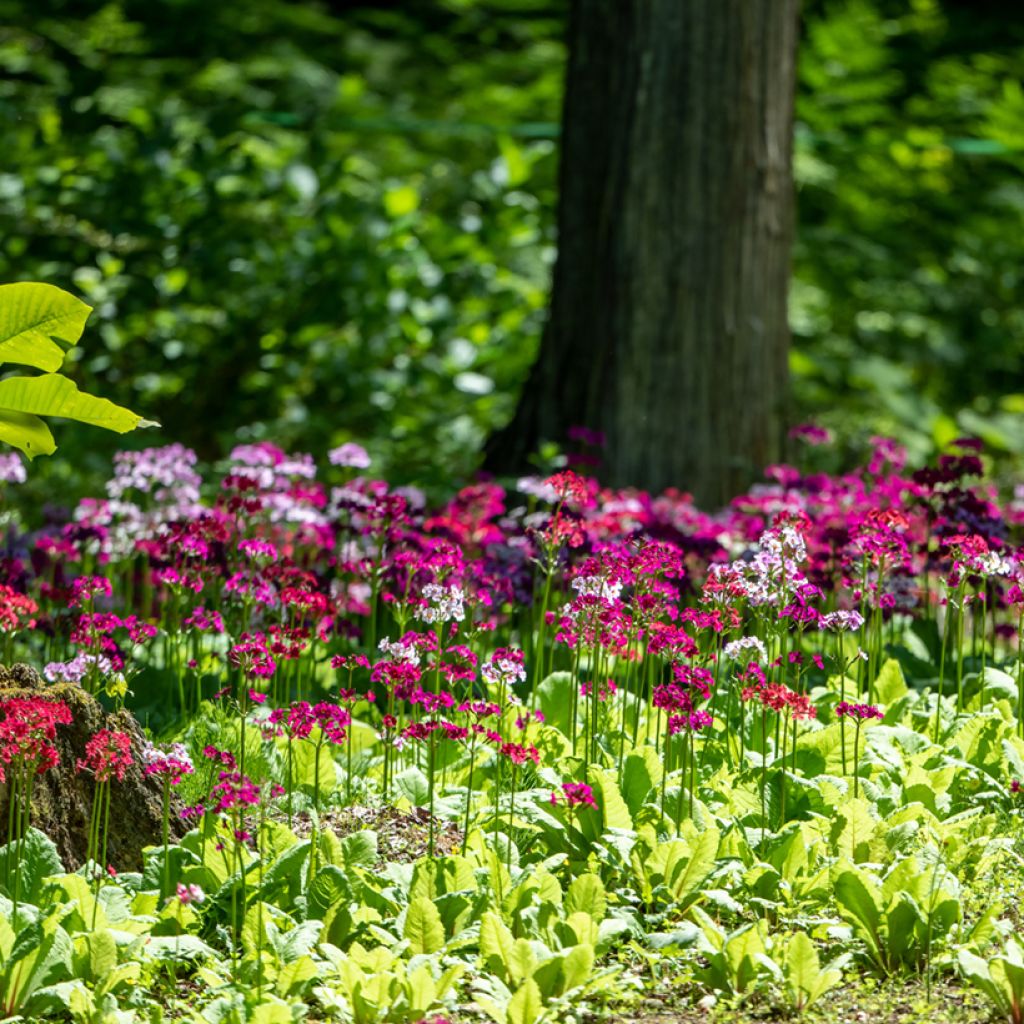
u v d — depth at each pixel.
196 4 19.62
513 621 9.48
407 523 8.56
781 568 6.65
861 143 18.03
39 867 5.61
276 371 13.69
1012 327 18.02
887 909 5.52
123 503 9.38
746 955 5.28
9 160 14.57
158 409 13.90
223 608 8.16
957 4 23.42
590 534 8.41
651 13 11.42
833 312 17.20
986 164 19.94
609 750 7.12
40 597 8.48
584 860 6.18
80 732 6.06
